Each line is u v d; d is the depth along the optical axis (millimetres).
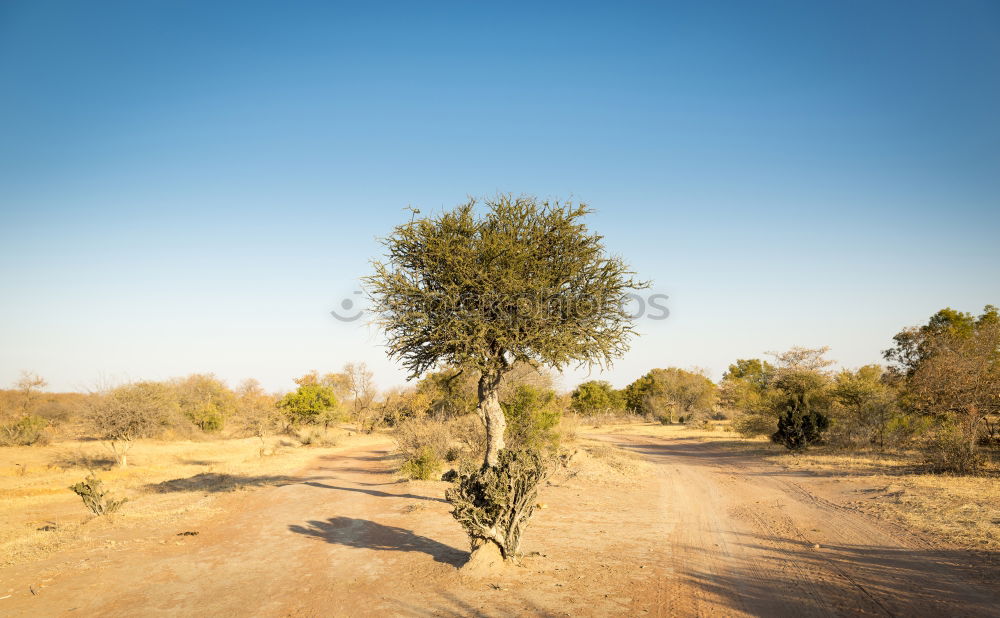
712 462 26031
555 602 7500
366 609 7539
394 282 14016
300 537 12328
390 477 23375
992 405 18422
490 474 9117
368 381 64125
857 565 8836
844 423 28688
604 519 13148
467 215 14258
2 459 31828
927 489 14297
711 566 9164
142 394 31281
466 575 8656
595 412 66812
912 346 30609
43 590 8633
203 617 7434
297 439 51781
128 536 12555
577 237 14398
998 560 8359
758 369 89375
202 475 25500
